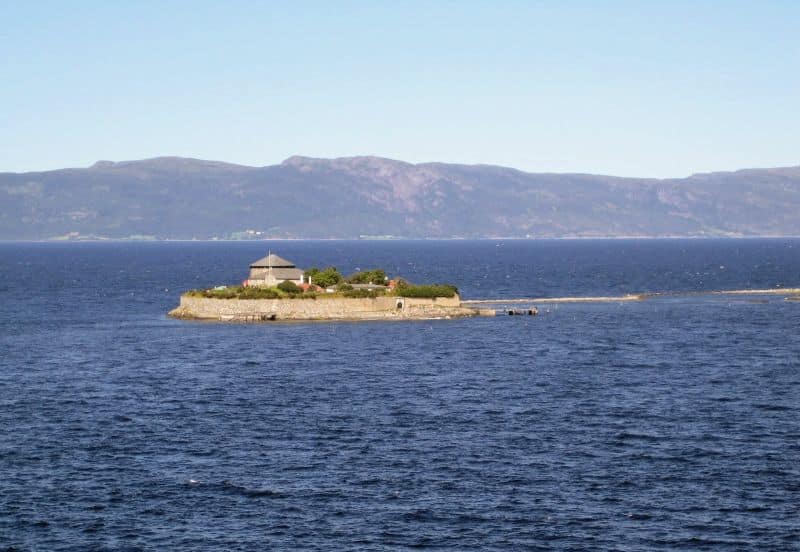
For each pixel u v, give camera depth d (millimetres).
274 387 187000
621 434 147125
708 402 170875
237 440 144000
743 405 167875
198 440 144000
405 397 176500
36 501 116875
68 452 137625
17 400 174375
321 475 126500
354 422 155500
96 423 155125
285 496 118625
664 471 127938
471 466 130375
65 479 125000
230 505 115562
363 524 109625
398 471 128250
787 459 132875
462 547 103562
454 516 112000
